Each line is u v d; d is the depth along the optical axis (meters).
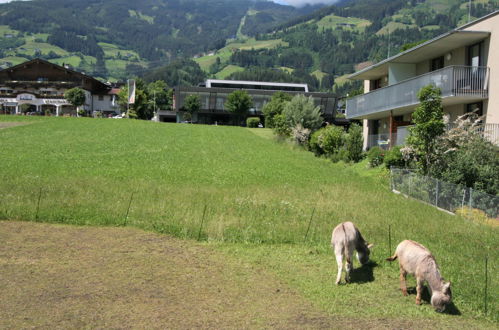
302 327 7.16
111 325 6.85
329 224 13.93
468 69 24.88
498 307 8.38
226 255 10.59
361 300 8.46
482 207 16.22
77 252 10.16
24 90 98.06
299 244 11.79
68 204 14.48
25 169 23.39
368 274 9.95
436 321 7.77
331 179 25.30
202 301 7.92
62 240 11.02
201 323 7.07
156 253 10.41
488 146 21.11
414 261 8.50
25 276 8.58
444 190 17.97
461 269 10.45
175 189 19.05
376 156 29.45
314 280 9.34
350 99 39.62
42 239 11.02
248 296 8.27
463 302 8.62
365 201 18.27
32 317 6.96
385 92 32.28
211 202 16.28
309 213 15.43
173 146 39.59
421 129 21.34
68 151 32.38
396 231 13.56
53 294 7.83
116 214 13.50
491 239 13.61
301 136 44.69
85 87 101.12
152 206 14.73
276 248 11.38
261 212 15.12
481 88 24.66
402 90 29.75
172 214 13.85
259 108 95.00
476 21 25.77
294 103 48.00
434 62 31.19
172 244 11.20
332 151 37.47
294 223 13.78
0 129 44.81
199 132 55.09
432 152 21.66
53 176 21.45
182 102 94.38
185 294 8.18
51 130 46.22
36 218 12.79
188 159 31.89
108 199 15.67
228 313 7.50
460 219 16.03
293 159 35.31
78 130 47.78
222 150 38.84
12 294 7.75
